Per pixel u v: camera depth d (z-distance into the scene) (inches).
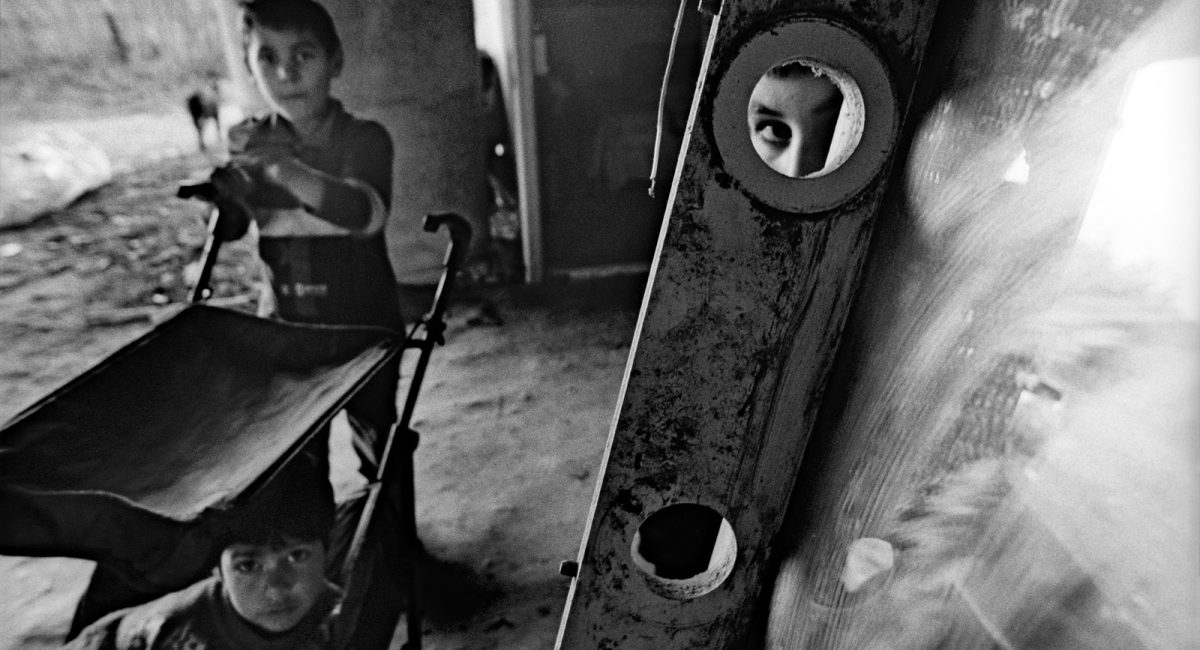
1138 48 16.3
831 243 25.3
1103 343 17.0
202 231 203.9
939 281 22.9
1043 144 19.2
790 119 36.1
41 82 333.7
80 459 51.1
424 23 152.6
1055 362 18.7
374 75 153.3
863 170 24.3
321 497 67.2
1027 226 19.7
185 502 48.7
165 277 176.6
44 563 89.8
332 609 64.4
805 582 29.1
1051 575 18.5
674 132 193.0
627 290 180.7
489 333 158.2
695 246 25.1
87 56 358.9
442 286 77.4
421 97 159.3
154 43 381.1
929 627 23.0
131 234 200.1
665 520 39.3
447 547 95.0
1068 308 18.2
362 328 71.6
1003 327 20.5
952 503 22.2
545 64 201.0
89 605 50.4
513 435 121.1
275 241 92.6
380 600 68.1
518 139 170.9
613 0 201.8
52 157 219.1
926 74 23.3
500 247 194.4
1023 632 19.4
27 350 142.3
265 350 66.8
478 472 111.3
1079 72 18.0
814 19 22.4
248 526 60.1
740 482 28.9
